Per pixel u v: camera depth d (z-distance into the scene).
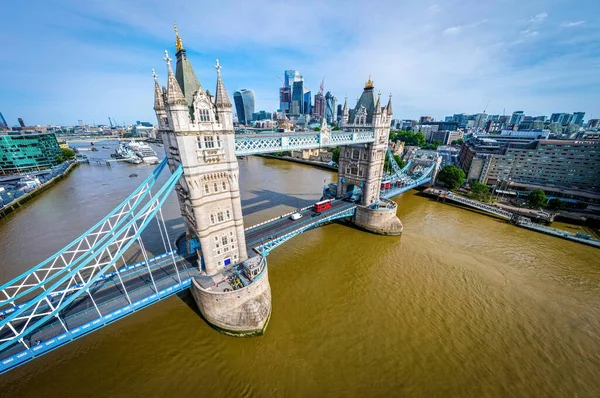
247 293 41.12
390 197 101.88
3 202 96.00
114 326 41.69
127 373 35.03
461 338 40.88
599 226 79.38
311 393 32.88
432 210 94.00
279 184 126.19
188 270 46.44
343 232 75.50
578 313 46.41
